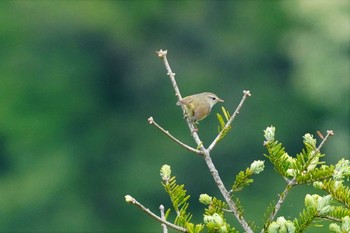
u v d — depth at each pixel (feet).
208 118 96.48
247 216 84.33
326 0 96.99
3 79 109.50
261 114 101.45
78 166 103.24
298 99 100.63
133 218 97.19
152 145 102.99
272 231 17.30
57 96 108.99
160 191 97.86
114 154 104.37
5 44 111.75
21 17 112.06
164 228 17.25
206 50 108.47
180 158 97.40
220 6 110.32
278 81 105.81
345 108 95.30
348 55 95.91
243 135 97.09
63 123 107.34
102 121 107.86
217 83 105.60
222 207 17.89
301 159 17.57
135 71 109.81
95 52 110.01
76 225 96.48
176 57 108.58
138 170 99.96
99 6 110.52
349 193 17.80
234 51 107.86
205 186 94.32
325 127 95.09
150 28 109.70
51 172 101.30
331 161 90.74
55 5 112.16
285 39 106.01
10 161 103.91
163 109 106.22
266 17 108.58
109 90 109.50
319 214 17.29
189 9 110.11
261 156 95.20
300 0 99.55
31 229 96.78
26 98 108.27
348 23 96.02
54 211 97.55
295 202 72.54
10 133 105.40
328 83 95.35
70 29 111.65
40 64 110.42
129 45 110.52
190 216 17.33
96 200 99.45
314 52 96.68
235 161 95.40
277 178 87.97
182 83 106.01
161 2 110.22
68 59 111.65
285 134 100.32
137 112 107.76
